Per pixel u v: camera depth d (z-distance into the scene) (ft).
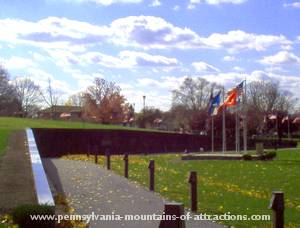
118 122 386.52
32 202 38.37
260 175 92.32
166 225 24.63
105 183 68.95
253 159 139.13
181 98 577.02
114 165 103.50
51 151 147.33
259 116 364.79
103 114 382.63
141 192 60.95
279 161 134.21
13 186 46.06
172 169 100.89
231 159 139.44
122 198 55.36
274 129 367.86
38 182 41.88
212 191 65.16
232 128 264.31
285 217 47.34
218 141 258.37
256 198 59.26
